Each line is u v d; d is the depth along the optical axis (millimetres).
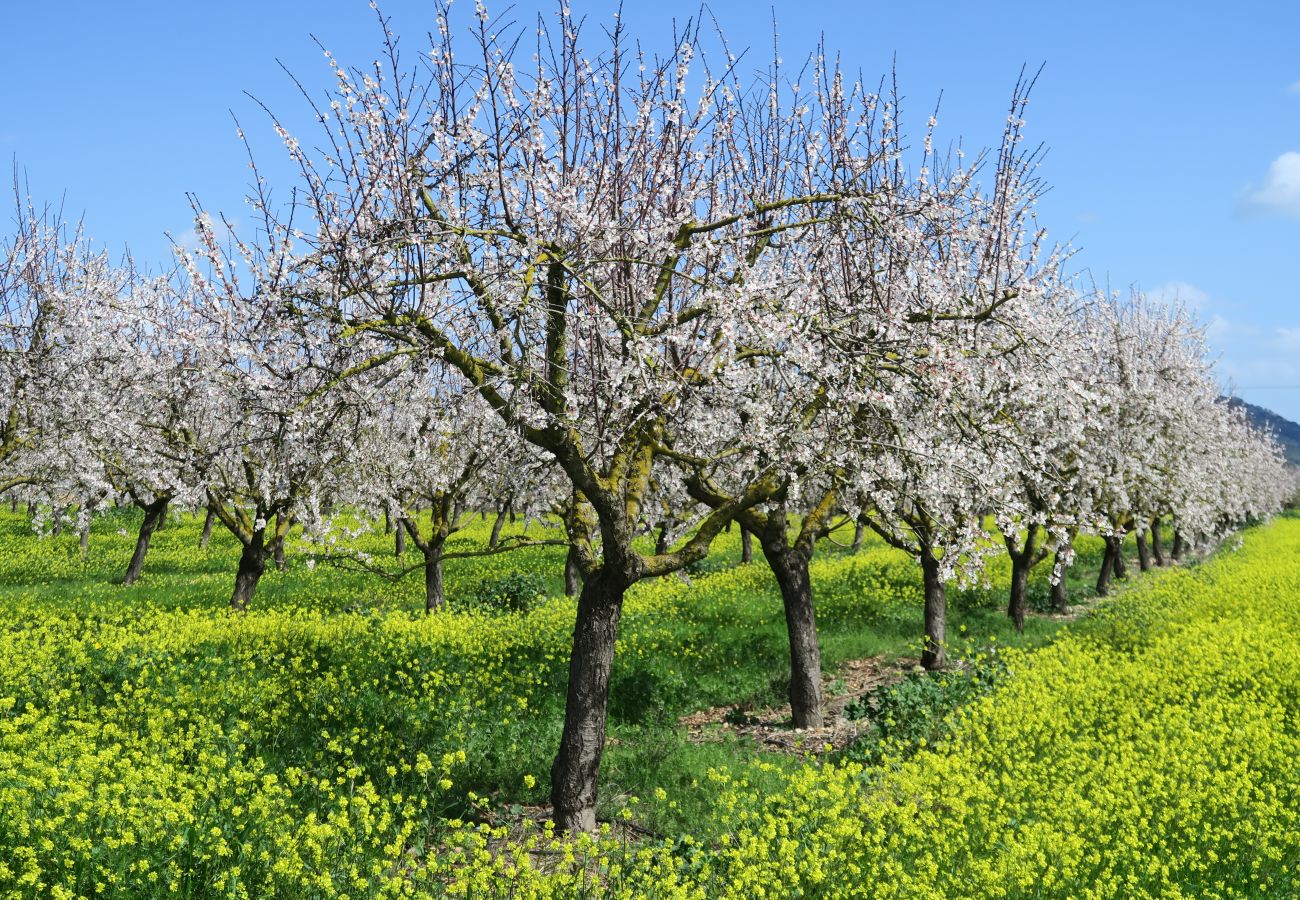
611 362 9102
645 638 17562
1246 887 7465
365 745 10828
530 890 7070
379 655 15125
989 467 13039
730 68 10156
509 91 8680
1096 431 20766
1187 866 7633
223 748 10086
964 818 8602
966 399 11938
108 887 6508
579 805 9266
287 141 8336
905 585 25266
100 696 12336
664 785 10531
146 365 17828
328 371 8188
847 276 11133
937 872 7469
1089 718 11844
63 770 7922
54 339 17828
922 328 11016
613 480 9289
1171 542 49281
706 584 24734
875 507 14156
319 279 7984
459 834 7773
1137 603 22016
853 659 18188
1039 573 28547
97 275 20344
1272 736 10414
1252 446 45375
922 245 11219
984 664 15766
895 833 8141
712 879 7617
